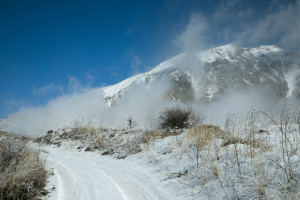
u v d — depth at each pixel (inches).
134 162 363.3
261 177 177.2
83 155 480.4
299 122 240.4
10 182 223.0
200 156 274.7
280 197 154.5
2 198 208.4
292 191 154.3
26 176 240.1
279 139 255.0
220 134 337.4
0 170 239.6
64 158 448.8
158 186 241.9
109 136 571.8
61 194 231.6
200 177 227.1
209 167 237.8
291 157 187.6
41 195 228.1
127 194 224.7
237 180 196.4
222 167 226.8
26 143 324.8
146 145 418.6
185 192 216.5
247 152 230.4
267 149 226.1
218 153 259.8
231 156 240.4
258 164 193.8
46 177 287.1
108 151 468.4
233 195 181.2
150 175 283.1
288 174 165.5
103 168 344.5
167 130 496.4
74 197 222.7
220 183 190.5
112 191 235.1
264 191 167.2
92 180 278.2
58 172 323.3
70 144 602.5
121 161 388.2
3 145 283.6
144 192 227.9
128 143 461.4
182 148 324.5
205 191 205.9
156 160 333.1
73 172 323.6
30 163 268.7
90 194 228.8
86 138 613.0
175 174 260.4
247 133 283.7
